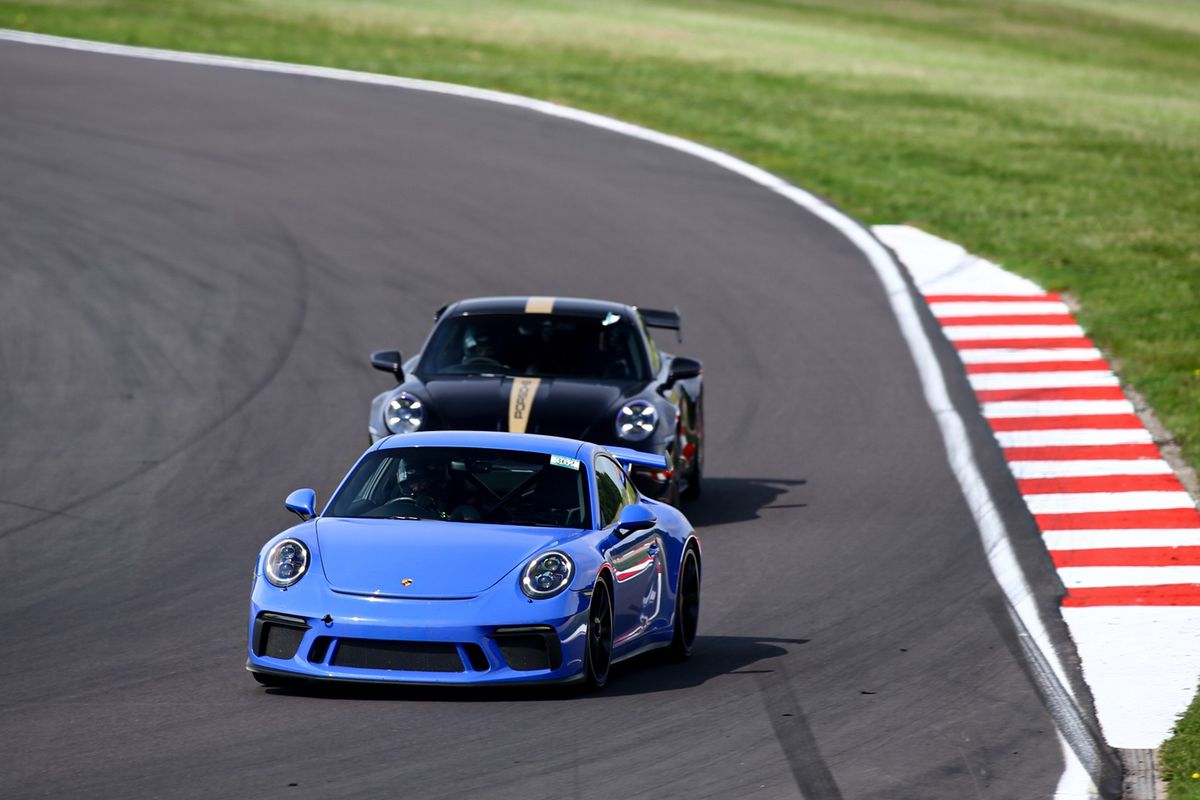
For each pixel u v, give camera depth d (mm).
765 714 32188
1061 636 40062
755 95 144750
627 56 163250
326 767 27531
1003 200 109500
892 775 28250
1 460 58656
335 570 32219
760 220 99250
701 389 58094
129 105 120750
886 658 37688
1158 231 101812
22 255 87812
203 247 90312
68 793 25906
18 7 155625
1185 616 42125
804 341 77562
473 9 195625
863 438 64125
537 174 107750
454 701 32219
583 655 32312
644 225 96875
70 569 45469
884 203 106875
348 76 136625
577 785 26969
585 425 49094
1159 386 69562
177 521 51219
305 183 103562
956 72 174750
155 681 34000
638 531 36156
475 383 51062
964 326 80312
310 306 81125
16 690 33312
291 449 60500
